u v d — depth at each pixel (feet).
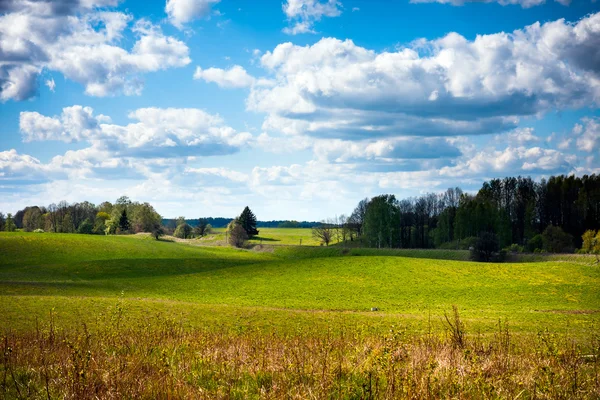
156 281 214.90
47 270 244.22
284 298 172.45
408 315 129.29
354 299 171.32
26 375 28.50
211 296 175.63
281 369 30.19
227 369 30.96
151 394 24.62
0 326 84.58
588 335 65.92
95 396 23.50
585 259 266.57
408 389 23.20
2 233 336.90
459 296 179.73
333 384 25.57
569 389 25.53
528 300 171.22
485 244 292.20
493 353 34.22
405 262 252.83
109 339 39.83
